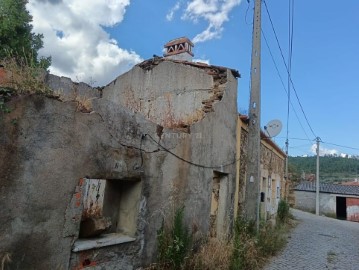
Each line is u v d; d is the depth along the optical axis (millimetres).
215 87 8445
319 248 10227
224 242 7121
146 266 5094
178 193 5949
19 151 3281
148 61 9781
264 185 12906
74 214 3859
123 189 5258
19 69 3781
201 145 6879
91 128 4090
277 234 10422
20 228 3287
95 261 4195
